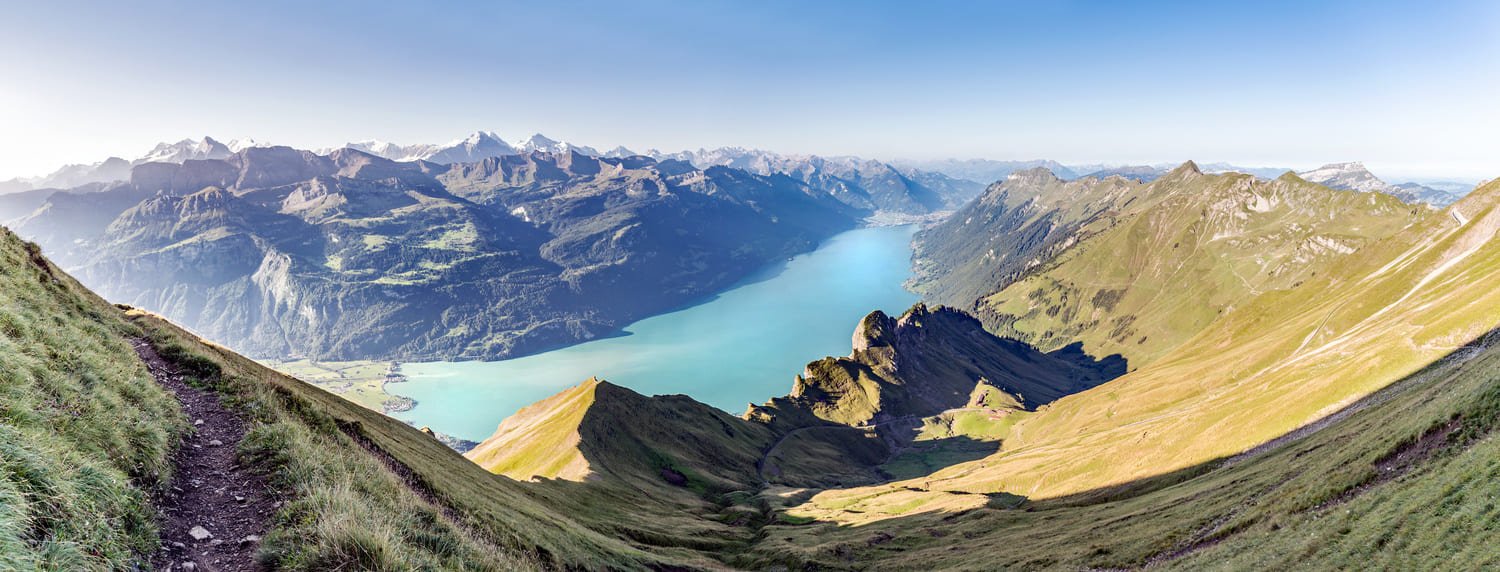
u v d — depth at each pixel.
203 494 19.33
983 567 72.25
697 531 116.81
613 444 193.88
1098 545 66.12
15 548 11.38
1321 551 38.66
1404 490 40.34
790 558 92.56
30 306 26.64
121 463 17.81
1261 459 87.06
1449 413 47.25
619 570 53.81
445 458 71.38
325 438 28.61
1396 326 133.75
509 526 39.28
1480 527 30.00
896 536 105.62
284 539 16.72
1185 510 69.75
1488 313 100.19
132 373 25.67
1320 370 129.75
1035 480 142.12
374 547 16.83
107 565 13.47
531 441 195.38
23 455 13.84
